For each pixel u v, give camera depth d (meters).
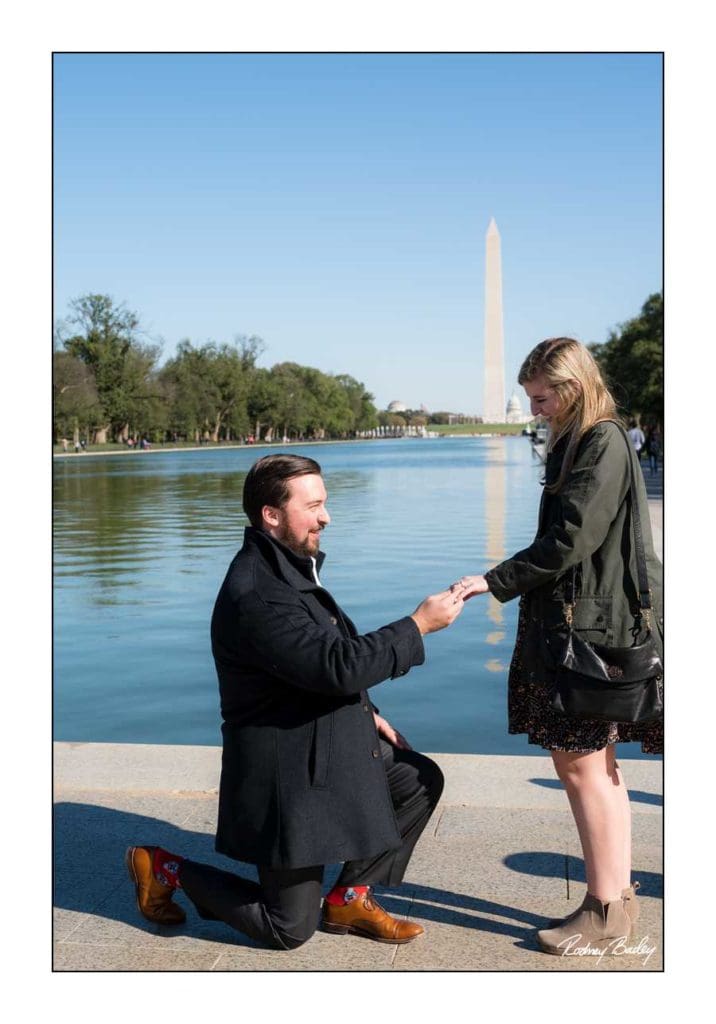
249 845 3.93
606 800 3.99
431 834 5.11
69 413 98.75
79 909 4.41
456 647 10.88
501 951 4.03
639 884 4.12
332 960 3.98
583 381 3.88
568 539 3.72
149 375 109.00
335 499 32.66
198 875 4.15
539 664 3.86
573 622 3.79
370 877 4.17
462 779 5.84
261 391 135.25
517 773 5.94
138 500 35.62
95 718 8.51
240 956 4.02
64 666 10.30
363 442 159.75
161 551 19.77
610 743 3.94
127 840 5.09
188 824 5.27
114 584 15.54
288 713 3.93
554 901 4.43
